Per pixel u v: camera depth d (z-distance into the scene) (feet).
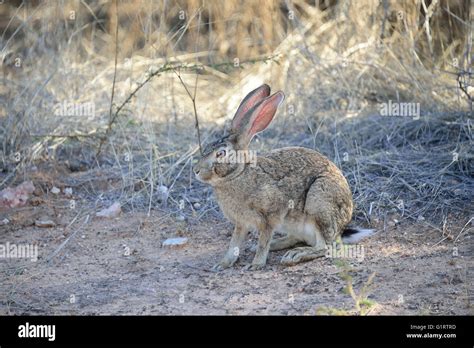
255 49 52.90
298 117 45.50
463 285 29.63
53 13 48.75
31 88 45.19
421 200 37.11
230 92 50.21
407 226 35.58
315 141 42.47
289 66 47.93
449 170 39.14
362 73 47.03
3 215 38.50
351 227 35.60
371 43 48.26
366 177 39.19
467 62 43.86
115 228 37.22
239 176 32.24
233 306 29.04
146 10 50.75
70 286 31.68
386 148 42.06
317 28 51.57
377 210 36.91
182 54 52.90
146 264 33.65
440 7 50.08
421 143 42.06
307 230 33.94
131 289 31.14
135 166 42.06
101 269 33.27
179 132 45.19
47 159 43.21
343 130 43.45
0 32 53.78
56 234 36.81
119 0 51.90
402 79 46.96
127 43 51.52
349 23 49.47
